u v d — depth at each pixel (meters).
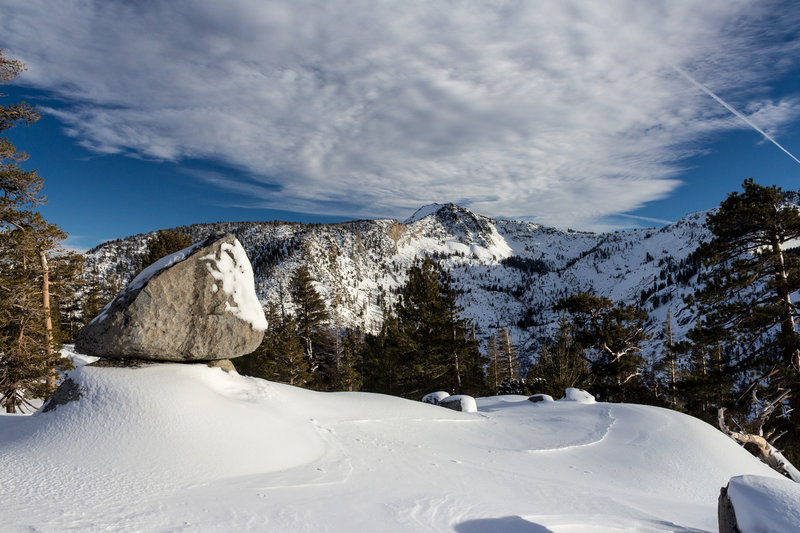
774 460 12.98
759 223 16.80
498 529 5.21
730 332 17.75
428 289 27.70
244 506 5.10
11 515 4.26
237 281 9.37
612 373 25.31
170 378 8.12
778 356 17.23
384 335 46.81
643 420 11.72
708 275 18.39
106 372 7.92
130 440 6.61
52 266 20.98
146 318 8.24
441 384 31.09
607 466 9.08
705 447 10.09
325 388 39.06
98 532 4.01
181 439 6.82
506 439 10.52
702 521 6.45
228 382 9.06
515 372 47.81
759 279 17.34
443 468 7.78
